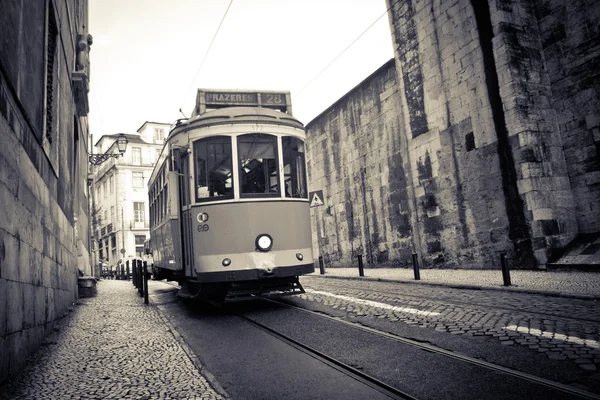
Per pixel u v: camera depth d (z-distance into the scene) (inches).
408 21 534.3
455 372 135.1
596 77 369.7
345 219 693.3
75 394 125.9
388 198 587.5
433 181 499.5
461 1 452.4
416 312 228.5
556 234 383.6
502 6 409.1
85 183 628.7
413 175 530.3
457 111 463.2
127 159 1633.9
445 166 481.4
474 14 436.8
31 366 156.9
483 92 430.3
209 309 299.7
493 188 423.2
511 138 401.4
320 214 772.6
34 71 185.0
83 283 402.9
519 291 273.1
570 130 394.9
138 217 1616.6
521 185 393.1
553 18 405.7
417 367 142.4
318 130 778.2
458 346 161.8
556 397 112.0
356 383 132.7
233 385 137.6
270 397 125.7
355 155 665.0
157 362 160.7
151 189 456.8
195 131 271.7
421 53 513.0
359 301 279.4
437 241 496.1
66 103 335.3
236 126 267.6
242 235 256.5
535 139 392.5
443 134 482.9
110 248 1675.7
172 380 138.6
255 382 139.4
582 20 379.6
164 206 338.6
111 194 1665.8
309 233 283.1
